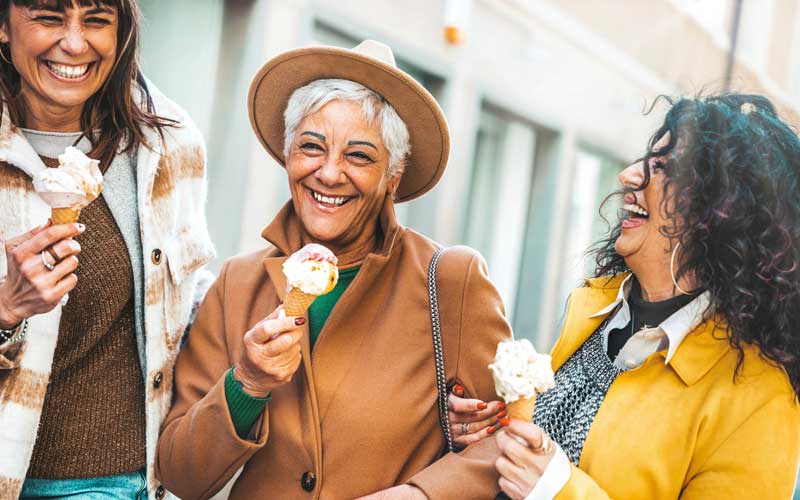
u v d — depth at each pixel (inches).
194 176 88.4
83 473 82.1
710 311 70.7
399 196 88.0
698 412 68.3
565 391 77.8
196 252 87.4
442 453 78.9
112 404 83.0
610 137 339.9
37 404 75.7
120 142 82.0
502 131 294.5
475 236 290.4
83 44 72.4
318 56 75.8
